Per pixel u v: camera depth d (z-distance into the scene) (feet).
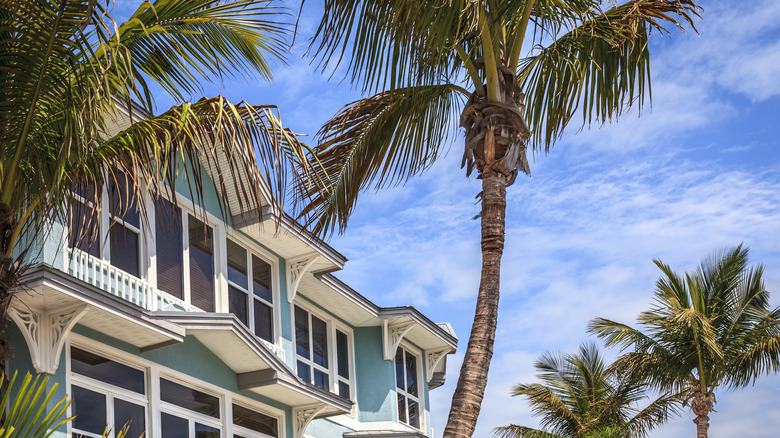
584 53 35.91
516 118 33.06
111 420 46.19
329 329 72.49
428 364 84.28
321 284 68.03
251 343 54.54
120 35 27.25
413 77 31.65
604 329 91.97
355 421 72.43
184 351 52.95
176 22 28.27
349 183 38.11
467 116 33.53
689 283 91.45
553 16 33.76
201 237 57.31
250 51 29.78
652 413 100.68
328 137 37.88
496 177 32.89
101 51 26.78
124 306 45.16
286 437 61.57
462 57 33.99
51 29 24.06
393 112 36.40
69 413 43.42
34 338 41.93
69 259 44.96
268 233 61.36
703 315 87.30
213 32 29.14
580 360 108.47
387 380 74.43
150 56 28.55
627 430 101.40
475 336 31.76
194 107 26.71
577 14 33.27
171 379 51.88
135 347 49.01
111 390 46.78
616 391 104.78
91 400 45.32
